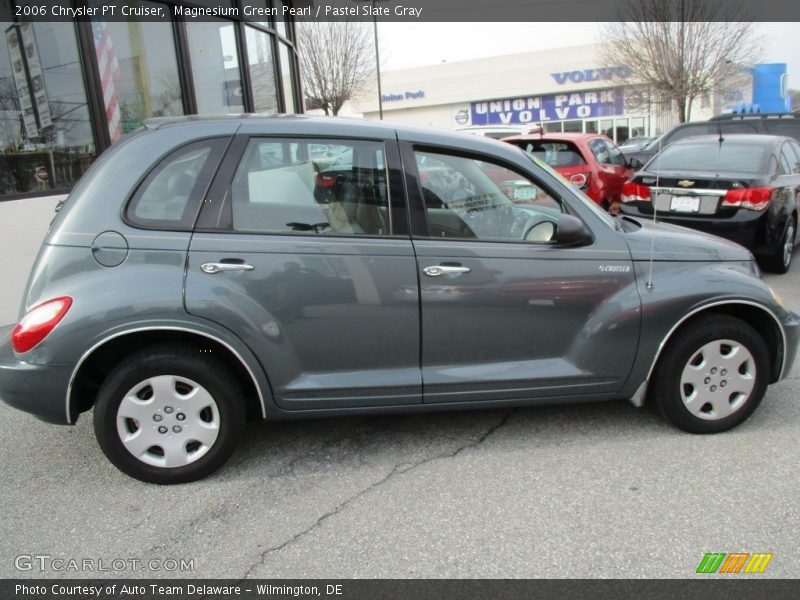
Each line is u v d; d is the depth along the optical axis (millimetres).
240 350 3115
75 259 3037
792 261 8172
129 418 3146
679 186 6996
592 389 3502
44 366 3006
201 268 3070
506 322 3365
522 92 41125
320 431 3816
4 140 6000
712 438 3572
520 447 3535
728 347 3531
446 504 3004
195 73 8188
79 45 6477
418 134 3387
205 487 3215
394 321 3271
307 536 2793
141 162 3152
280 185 3225
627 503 2959
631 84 31250
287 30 11656
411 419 3934
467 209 3383
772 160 7230
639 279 3445
